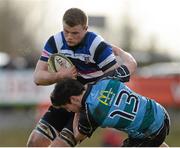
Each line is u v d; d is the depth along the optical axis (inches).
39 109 2012.8
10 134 1953.7
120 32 3976.4
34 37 3730.3
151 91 2172.7
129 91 730.2
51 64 746.8
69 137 749.3
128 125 727.7
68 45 746.2
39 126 797.2
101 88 719.7
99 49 741.3
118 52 770.8
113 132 1660.9
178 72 2325.3
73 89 713.6
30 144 796.0
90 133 733.3
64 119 796.0
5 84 2220.7
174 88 2196.1
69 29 726.5
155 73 2508.6
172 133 1994.3
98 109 713.6
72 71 740.7
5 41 3752.5
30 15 3804.1
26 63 2308.1
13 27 3799.2
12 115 2188.7
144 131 737.0
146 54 3604.8
